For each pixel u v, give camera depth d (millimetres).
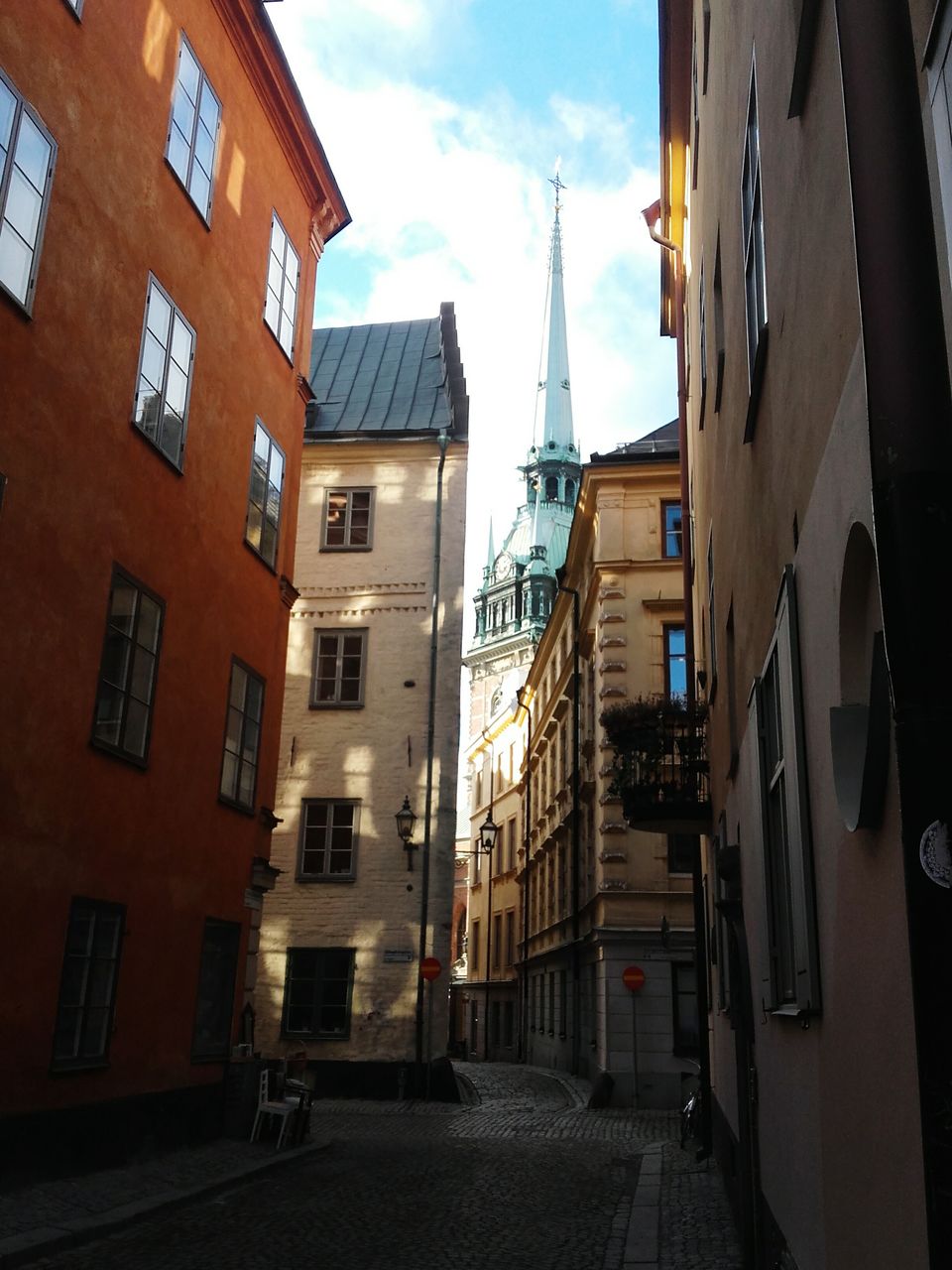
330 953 23188
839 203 3785
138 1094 11648
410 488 25766
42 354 10055
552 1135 17562
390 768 24094
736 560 8227
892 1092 3248
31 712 9836
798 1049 5215
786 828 5402
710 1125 14039
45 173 10148
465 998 58438
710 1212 10273
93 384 10984
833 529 4020
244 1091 14016
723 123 8602
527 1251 8648
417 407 26984
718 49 9109
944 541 2602
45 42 10156
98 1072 10852
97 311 11086
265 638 16078
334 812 24062
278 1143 13570
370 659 24828
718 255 9531
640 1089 23359
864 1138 3676
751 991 7625
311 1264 7895
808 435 4547
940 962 2416
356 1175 12406
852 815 3645
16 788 9594
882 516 2691
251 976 14977
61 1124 10062
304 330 18062
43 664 10039
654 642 25703
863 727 3826
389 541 25484
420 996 22719
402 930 23109
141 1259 7793
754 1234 7500
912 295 2779
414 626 24922
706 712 14773
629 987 23625
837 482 3924
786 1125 5730
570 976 31953
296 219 17672
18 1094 9484
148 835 12102
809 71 4297
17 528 9641
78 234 10734
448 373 27531
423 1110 20688
